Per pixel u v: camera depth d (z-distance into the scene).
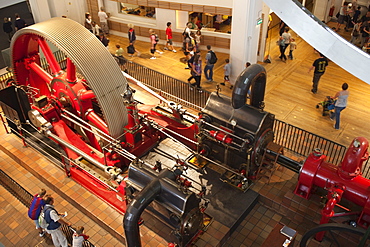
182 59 16.06
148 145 10.27
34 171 9.73
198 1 14.91
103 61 9.21
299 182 8.51
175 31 16.86
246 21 12.84
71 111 10.69
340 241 7.98
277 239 6.84
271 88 13.77
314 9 18.47
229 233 8.22
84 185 9.23
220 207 8.62
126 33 18.19
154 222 7.89
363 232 6.37
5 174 9.40
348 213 7.85
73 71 9.99
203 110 9.13
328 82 14.16
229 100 8.95
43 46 10.18
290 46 15.41
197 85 13.87
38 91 11.53
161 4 15.84
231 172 9.48
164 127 9.95
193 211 7.08
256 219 8.70
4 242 8.35
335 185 7.74
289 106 12.74
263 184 9.19
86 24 17.19
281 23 15.78
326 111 12.08
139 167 7.60
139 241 6.95
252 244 8.17
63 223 7.82
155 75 14.35
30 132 10.70
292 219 8.64
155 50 16.91
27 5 20.59
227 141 8.73
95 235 8.34
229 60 14.16
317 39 6.57
